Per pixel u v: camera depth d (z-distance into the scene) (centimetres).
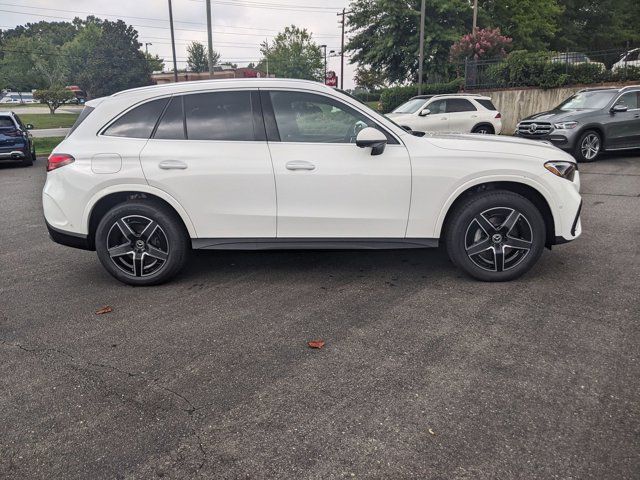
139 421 254
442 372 292
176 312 387
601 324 347
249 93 426
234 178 414
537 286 420
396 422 248
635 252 505
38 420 257
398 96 2497
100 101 443
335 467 219
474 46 2423
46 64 8281
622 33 3812
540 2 3269
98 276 476
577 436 234
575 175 435
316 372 296
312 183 412
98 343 339
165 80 6341
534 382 279
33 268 505
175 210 430
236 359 313
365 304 392
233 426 248
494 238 422
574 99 1292
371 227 421
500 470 214
